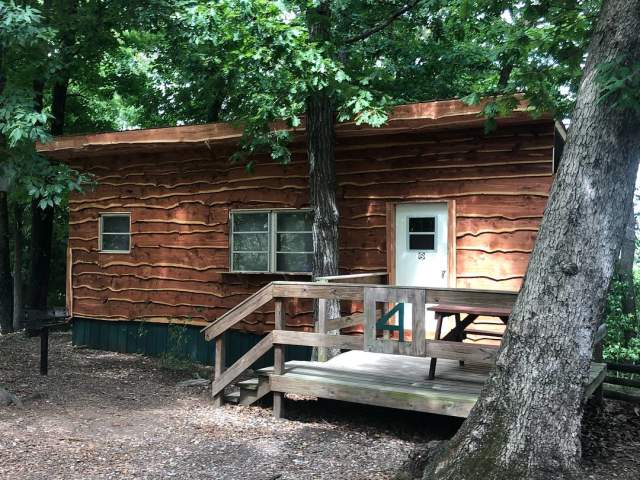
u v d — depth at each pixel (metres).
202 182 9.69
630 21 3.89
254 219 9.29
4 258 13.95
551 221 4.00
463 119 7.22
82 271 10.76
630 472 4.57
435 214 8.03
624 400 6.93
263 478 4.52
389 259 8.20
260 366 9.17
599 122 3.89
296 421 6.26
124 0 10.38
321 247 7.97
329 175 8.01
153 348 10.06
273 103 7.50
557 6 6.31
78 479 4.36
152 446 5.23
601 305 3.98
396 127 7.71
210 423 6.07
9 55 7.59
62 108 13.73
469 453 4.00
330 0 8.04
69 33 11.76
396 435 5.81
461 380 6.05
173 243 9.93
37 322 9.16
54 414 6.07
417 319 5.55
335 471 4.73
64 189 7.02
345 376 6.26
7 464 4.55
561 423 3.88
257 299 6.51
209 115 14.52
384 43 11.78
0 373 8.01
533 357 3.93
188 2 7.63
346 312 8.54
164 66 14.59
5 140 6.90
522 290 4.09
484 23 10.27
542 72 6.55
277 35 6.91
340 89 7.24
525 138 7.45
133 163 10.28
